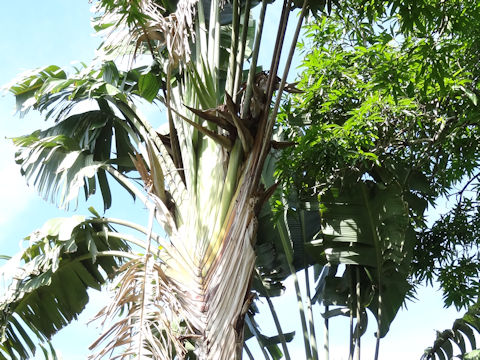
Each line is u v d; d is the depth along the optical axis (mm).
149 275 4020
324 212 6102
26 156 6352
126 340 3734
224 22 6422
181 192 4871
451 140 5801
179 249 4496
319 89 5953
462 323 5984
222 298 4113
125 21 5078
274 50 4551
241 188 4367
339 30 5922
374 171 6316
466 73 5191
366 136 5512
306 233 6719
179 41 4820
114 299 3879
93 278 6484
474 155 6137
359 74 5676
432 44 4516
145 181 4867
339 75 5715
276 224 6770
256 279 6758
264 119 4461
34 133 6746
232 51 4945
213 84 5258
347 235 5996
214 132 4562
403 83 5035
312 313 6465
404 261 6066
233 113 4387
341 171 5871
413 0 4281
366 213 5996
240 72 4902
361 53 5324
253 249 4207
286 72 4406
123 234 5828
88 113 6762
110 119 6879
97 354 3639
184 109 5410
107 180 6773
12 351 6430
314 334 6301
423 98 5312
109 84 6266
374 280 6180
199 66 5371
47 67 6695
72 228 5816
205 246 4367
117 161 6535
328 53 5848
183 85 5664
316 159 5641
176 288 4285
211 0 5926
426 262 6629
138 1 4512
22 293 5984
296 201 6320
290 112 6184
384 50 5332
